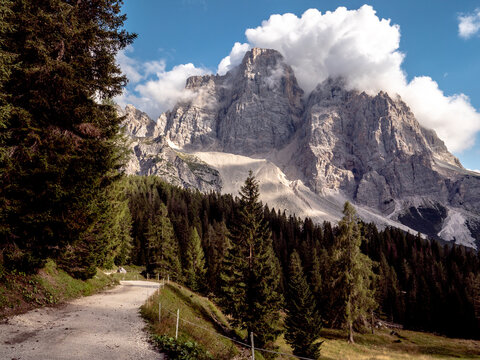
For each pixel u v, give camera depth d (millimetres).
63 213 13984
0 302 12305
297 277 29547
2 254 13805
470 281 68062
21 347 9039
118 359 8984
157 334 11953
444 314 66375
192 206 117938
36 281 16062
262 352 22359
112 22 15125
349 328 35438
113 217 28891
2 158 10734
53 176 12781
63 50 13289
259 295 22875
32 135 12180
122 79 15438
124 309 17109
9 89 12172
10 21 11766
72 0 14477
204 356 10688
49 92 12719
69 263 21359
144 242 71500
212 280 56031
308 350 26109
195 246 56156
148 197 124125
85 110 13867
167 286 29984
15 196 12250
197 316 22641
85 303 17859
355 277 31172
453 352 41094
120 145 26016
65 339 10305
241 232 25703
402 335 51812
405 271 83125
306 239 101875
